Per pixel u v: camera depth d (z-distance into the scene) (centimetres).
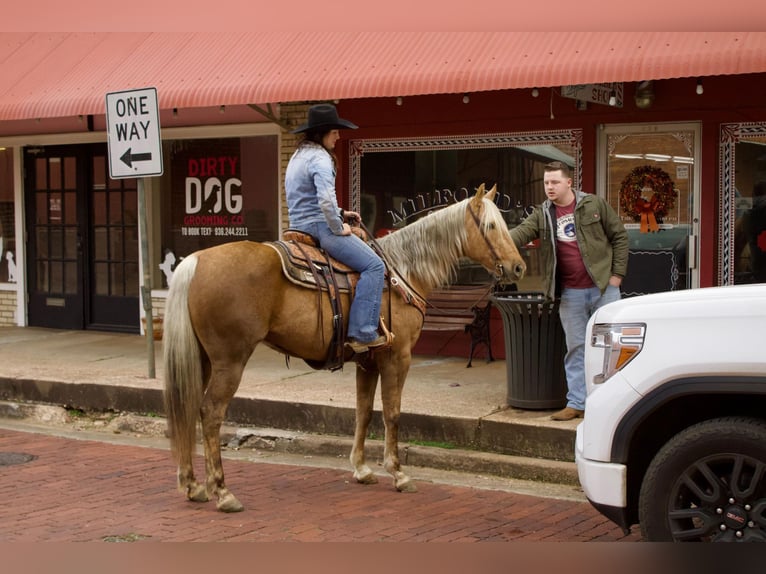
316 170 670
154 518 636
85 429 943
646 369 491
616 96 988
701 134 992
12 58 1281
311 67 1048
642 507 495
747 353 465
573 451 752
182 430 642
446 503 684
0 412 1001
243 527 617
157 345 1266
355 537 598
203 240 1313
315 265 673
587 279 795
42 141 1403
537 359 815
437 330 1095
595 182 1038
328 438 841
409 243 726
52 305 1431
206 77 1102
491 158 1095
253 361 1123
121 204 1370
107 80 1170
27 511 651
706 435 478
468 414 809
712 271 994
